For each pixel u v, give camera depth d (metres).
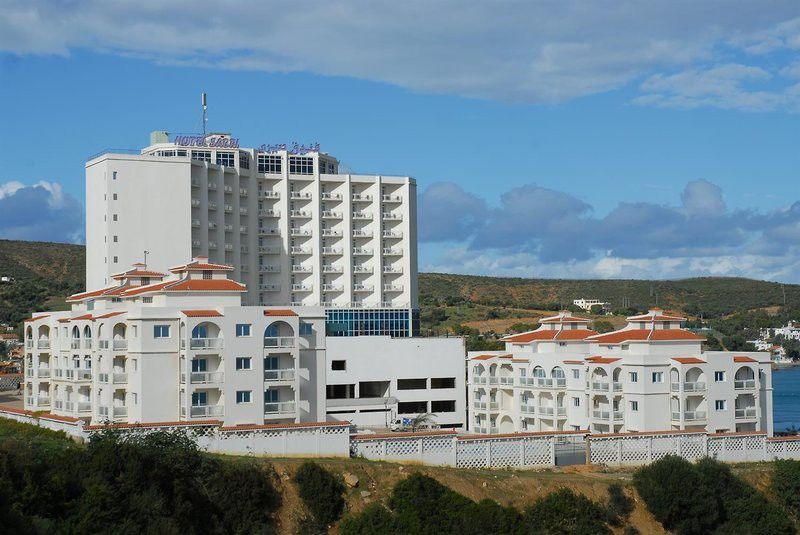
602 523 95.75
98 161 183.50
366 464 96.00
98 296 129.12
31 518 71.38
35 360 131.62
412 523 88.25
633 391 128.75
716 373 129.38
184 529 79.81
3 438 95.31
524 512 94.38
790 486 106.81
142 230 181.75
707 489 99.25
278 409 115.38
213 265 124.88
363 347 170.25
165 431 93.56
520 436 108.38
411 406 172.50
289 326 117.19
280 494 89.81
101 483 77.56
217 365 113.50
